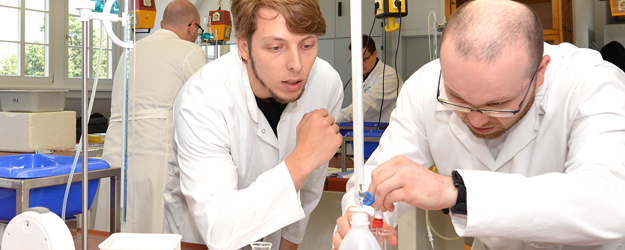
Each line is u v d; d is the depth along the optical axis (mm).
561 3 2990
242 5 1102
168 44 2322
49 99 2184
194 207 1121
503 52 811
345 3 3697
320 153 1099
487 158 1139
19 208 1005
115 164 2037
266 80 1132
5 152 2148
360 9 635
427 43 3309
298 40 1070
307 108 1391
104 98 5164
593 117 925
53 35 5133
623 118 901
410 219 2111
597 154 872
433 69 1246
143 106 2252
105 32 875
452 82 860
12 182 1005
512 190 841
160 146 2211
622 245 1124
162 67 2275
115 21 879
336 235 929
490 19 835
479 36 822
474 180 858
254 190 1085
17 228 767
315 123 1134
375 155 1285
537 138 1078
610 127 893
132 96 963
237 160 1294
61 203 1086
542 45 865
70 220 1115
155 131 2219
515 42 817
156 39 2346
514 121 936
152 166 2199
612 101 928
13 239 773
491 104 858
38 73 5062
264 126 1324
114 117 2096
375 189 876
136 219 2182
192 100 1203
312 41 1098
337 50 3764
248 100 1272
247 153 1312
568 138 1031
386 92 3014
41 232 745
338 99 1556
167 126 2250
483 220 830
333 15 3748
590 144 895
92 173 1108
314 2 1065
